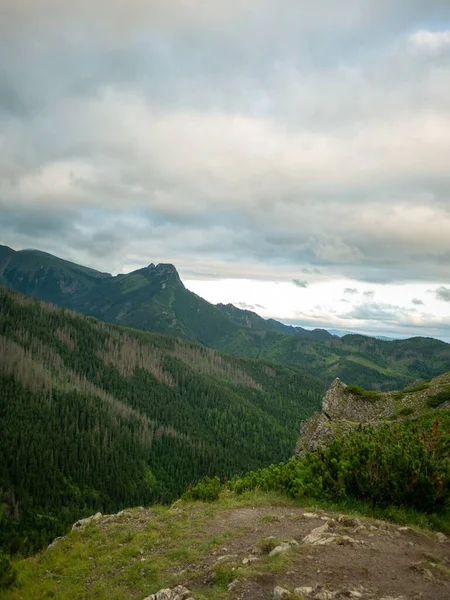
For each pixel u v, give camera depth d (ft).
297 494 58.90
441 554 37.63
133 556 46.50
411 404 120.37
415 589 29.22
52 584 44.52
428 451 54.29
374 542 38.63
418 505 50.39
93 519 66.49
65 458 613.52
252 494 64.39
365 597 27.78
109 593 38.58
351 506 53.16
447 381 126.31
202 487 70.38
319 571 31.96
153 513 65.92
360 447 58.70
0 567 45.83
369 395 136.15
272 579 31.07
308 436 131.85
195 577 35.65
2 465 554.05
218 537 45.60
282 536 43.65
